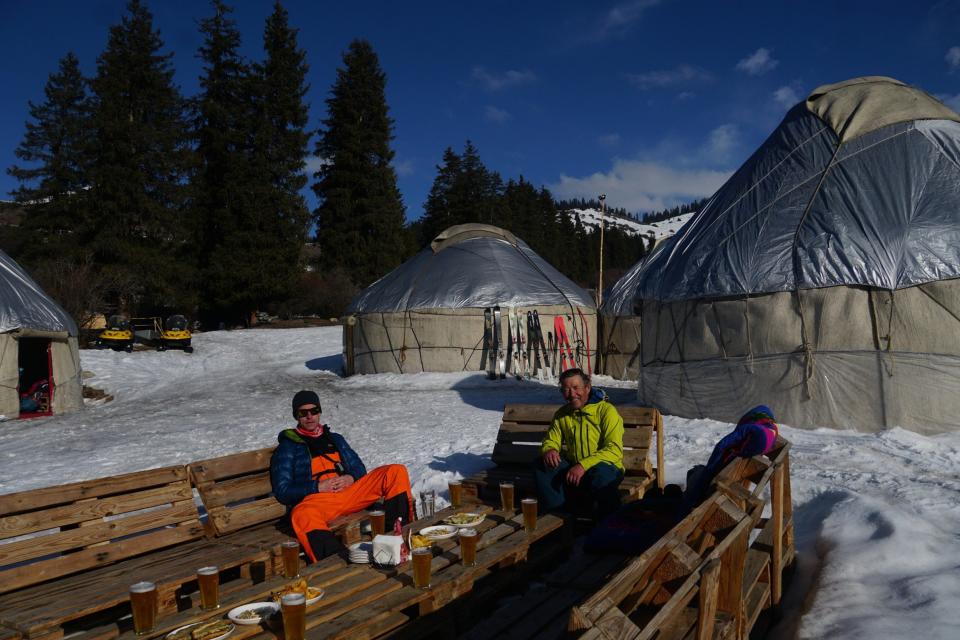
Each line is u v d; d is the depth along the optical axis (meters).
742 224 11.20
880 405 9.46
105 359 25.97
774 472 4.09
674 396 11.53
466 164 68.12
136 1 44.09
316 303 49.97
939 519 5.23
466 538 3.83
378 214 52.28
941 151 10.49
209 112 46.00
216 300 45.94
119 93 43.38
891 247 9.70
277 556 4.38
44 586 3.85
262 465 5.36
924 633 3.35
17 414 16.00
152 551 4.62
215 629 2.99
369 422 12.92
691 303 11.17
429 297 21.45
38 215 43.41
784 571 4.58
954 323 9.23
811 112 11.75
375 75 54.09
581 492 5.54
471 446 9.27
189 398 18.69
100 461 10.09
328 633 3.00
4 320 15.84
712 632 2.80
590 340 22.22
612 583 2.28
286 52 48.53
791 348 10.07
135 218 42.84
